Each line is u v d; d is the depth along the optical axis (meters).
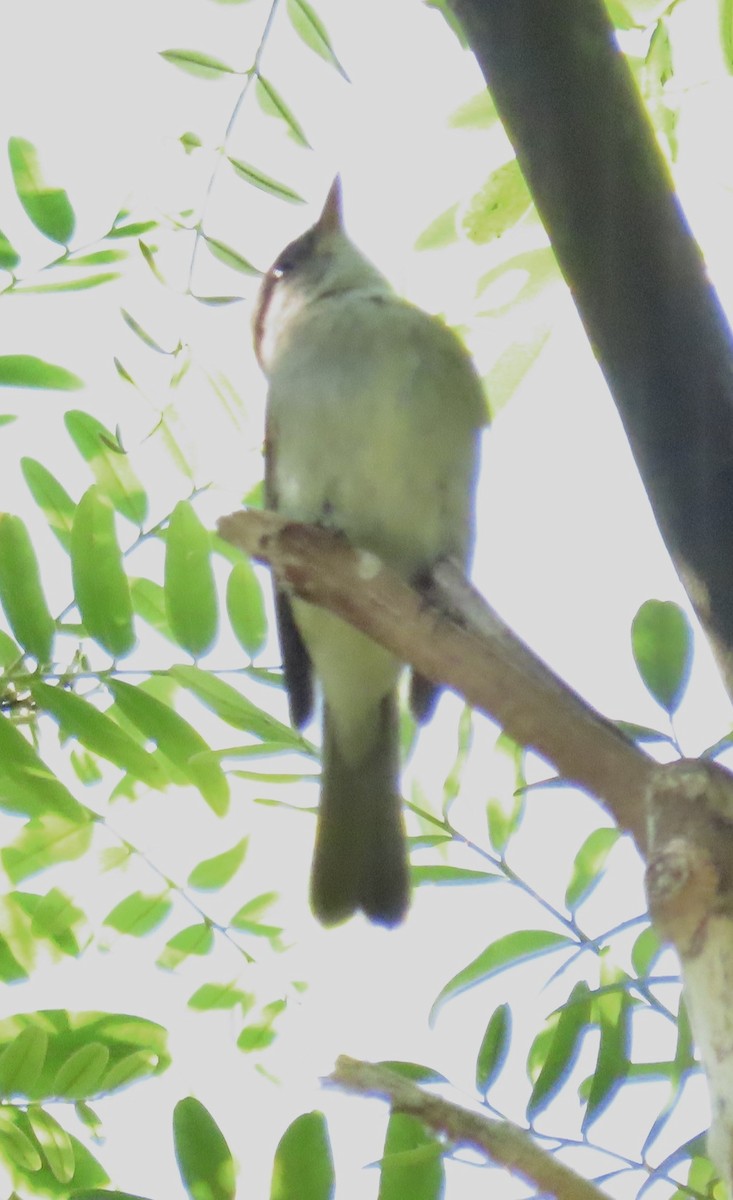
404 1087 3.46
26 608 5.16
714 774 2.66
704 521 3.06
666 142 5.46
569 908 4.68
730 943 2.48
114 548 5.21
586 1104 4.03
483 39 3.42
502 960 4.60
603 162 3.23
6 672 5.17
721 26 5.37
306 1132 4.03
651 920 2.64
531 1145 3.35
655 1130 3.88
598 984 4.53
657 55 5.38
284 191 5.49
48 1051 4.91
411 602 3.63
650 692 4.12
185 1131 4.12
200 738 5.06
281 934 5.36
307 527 4.02
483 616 3.47
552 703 3.13
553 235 3.30
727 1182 2.40
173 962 5.30
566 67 3.28
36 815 5.23
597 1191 3.32
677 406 3.12
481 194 5.51
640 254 3.19
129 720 5.08
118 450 5.39
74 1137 4.66
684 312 3.17
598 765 2.97
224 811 4.94
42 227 5.55
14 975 5.25
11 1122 4.63
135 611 5.37
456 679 3.39
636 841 2.85
